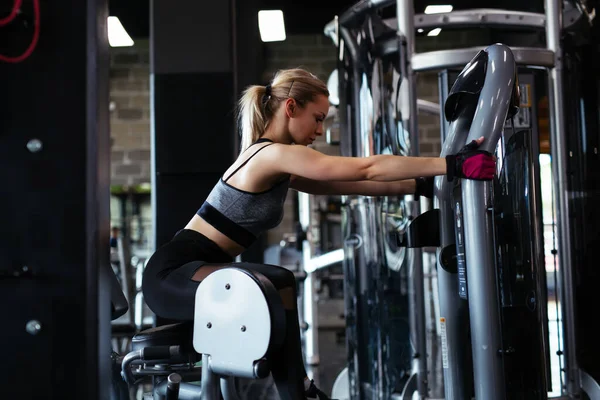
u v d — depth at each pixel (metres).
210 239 1.94
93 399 1.32
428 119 9.26
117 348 5.58
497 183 2.39
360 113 3.34
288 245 8.25
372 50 3.26
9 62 1.35
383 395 3.23
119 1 7.46
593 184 3.06
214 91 3.53
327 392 4.21
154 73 3.54
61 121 1.34
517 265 2.38
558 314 2.99
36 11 1.33
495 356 1.86
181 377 2.00
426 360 3.10
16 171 1.34
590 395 2.92
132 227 9.49
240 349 1.69
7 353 1.32
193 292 1.82
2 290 1.33
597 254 3.04
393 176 1.75
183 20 3.56
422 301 3.11
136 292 6.43
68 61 1.35
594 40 3.12
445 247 2.16
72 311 1.32
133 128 9.54
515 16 3.07
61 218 1.33
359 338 3.39
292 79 1.96
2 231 1.33
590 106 3.07
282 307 1.66
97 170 1.35
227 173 1.96
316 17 7.63
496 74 1.86
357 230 3.39
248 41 5.52
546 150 3.37
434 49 9.41
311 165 1.77
